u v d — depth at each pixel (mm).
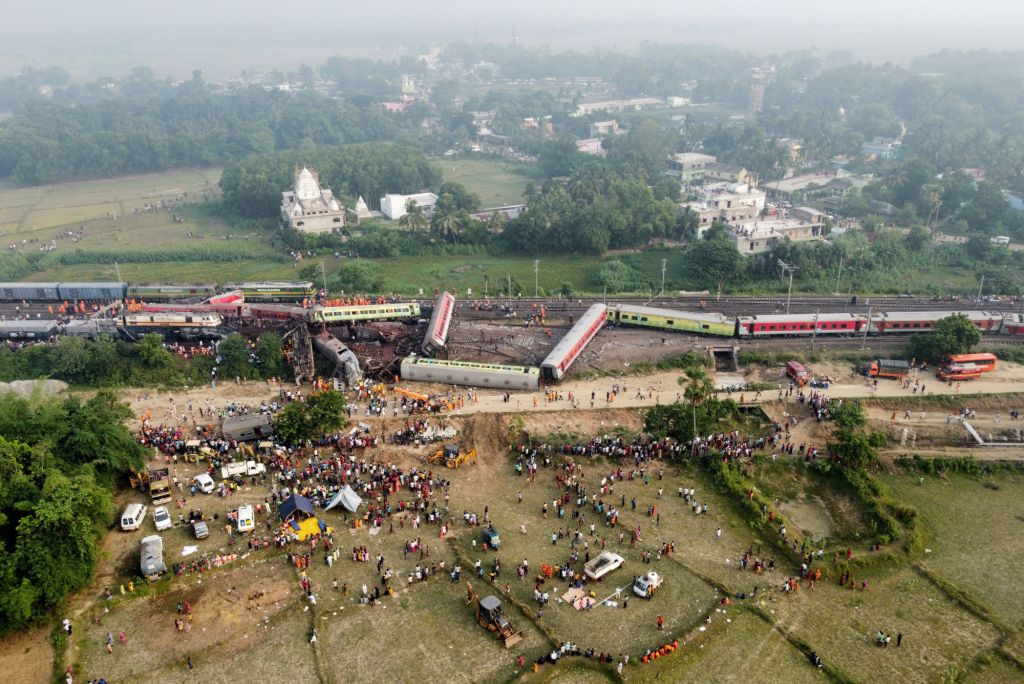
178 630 82250
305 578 88875
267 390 132875
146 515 99625
